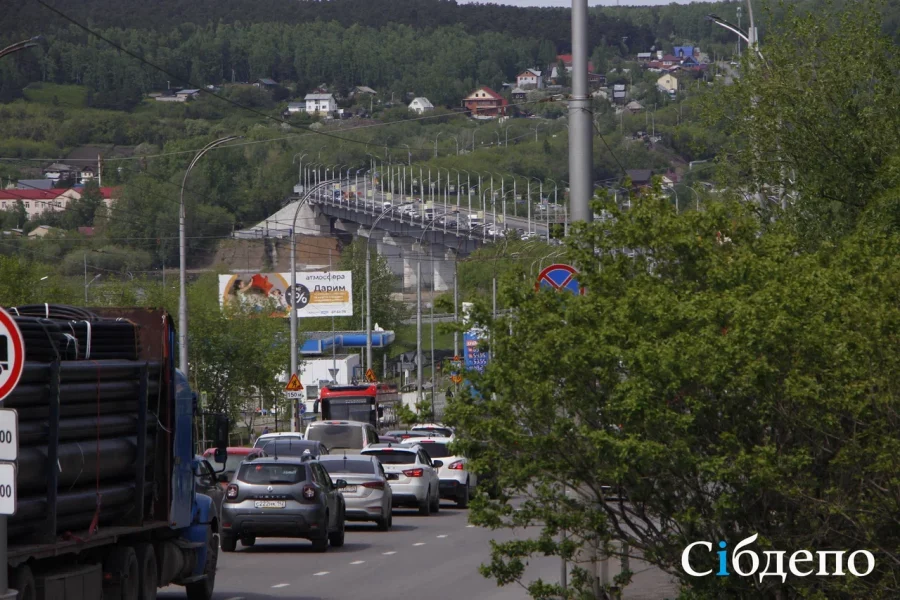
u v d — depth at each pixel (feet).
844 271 105.09
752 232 118.32
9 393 111.96
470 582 204.03
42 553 122.93
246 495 248.52
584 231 119.55
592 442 105.09
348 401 572.51
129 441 145.07
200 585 182.19
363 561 238.07
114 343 145.59
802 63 189.47
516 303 113.91
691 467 102.17
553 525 113.60
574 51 163.32
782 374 99.35
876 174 178.60
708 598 110.01
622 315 105.40
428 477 365.81
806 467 104.42
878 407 97.14
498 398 112.16
